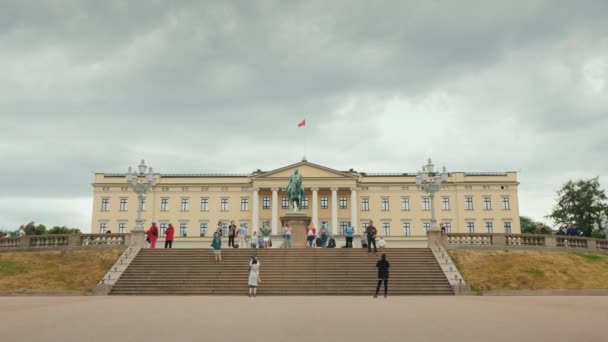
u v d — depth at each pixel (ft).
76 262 110.73
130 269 103.40
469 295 92.32
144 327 45.75
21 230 132.26
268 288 92.58
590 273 109.70
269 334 41.70
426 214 302.45
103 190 303.48
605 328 45.11
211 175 307.99
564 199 303.27
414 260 108.47
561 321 49.98
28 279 101.19
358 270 101.40
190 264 105.29
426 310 60.54
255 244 135.44
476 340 38.88
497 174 308.19
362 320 50.62
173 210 303.07
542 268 109.50
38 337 40.45
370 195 306.14
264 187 298.35
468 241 123.13
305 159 301.02
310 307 64.34
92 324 47.78
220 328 45.06
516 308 63.36
